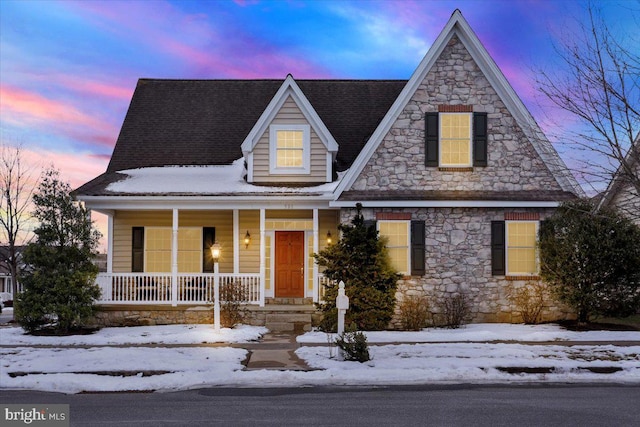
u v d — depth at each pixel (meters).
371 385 10.77
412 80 18.59
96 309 17.62
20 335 16.19
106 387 10.44
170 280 19.83
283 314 18.03
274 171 19.78
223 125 22.66
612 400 9.59
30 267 17.98
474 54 18.77
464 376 11.19
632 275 16.72
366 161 18.56
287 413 8.80
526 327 17.16
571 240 16.94
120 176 20.23
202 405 9.33
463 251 18.28
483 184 18.56
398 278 17.30
